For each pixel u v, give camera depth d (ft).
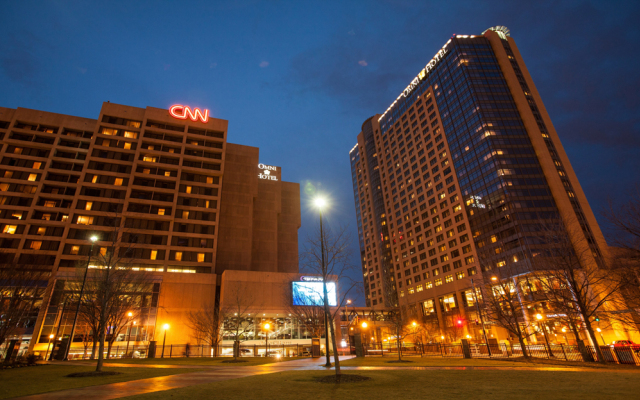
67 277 179.63
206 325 175.63
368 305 486.79
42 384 51.06
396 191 454.40
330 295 204.13
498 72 377.30
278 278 215.72
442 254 358.84
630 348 77.25
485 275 171.22
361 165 559.79
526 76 381.40
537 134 333.42
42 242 227.61
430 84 426.51
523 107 349.00
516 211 289.94
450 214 359.05
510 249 283.38
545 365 74.33
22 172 248.73
